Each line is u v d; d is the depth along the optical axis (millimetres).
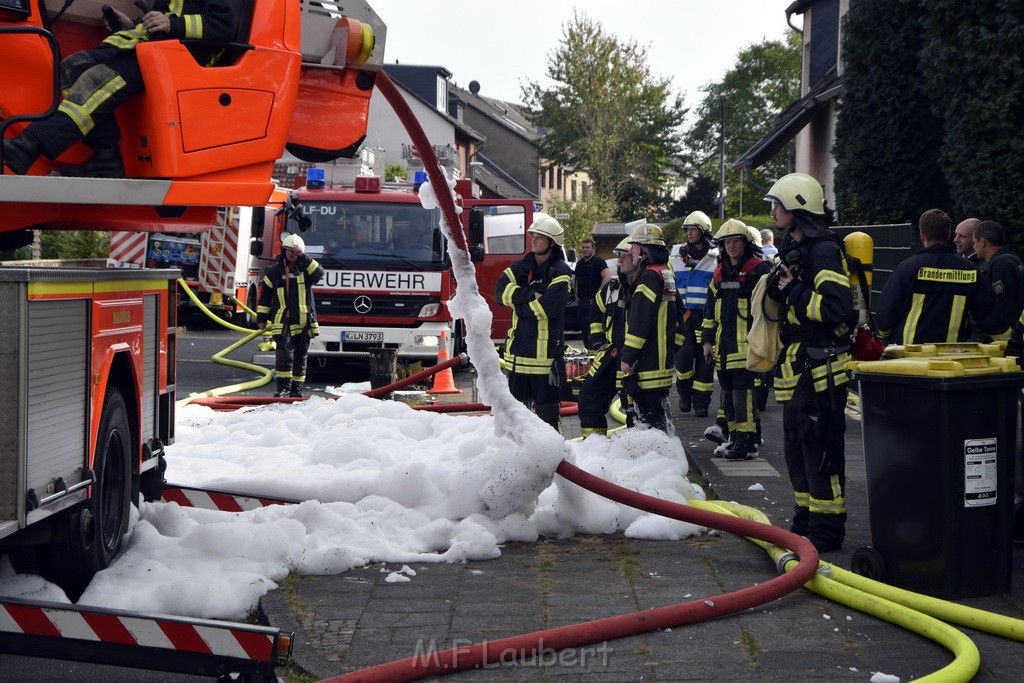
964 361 5301
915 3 17438
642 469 7742
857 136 18328
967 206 14281
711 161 91375
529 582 5758
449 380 14656
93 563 5246
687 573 5898
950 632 4590
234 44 5328
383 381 14000
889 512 5375
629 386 8594
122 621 4016
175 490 6801
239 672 3967
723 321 9398
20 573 5133
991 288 6883
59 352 4633
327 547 5980
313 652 4688
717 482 8336
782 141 25844
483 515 6691
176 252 19609
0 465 4242
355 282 15734
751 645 4695
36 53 5230
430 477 7121
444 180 7121
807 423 6082
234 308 20547
